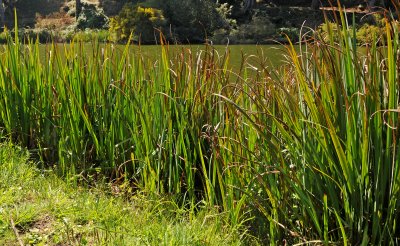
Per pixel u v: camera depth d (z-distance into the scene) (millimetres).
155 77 4438
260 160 3438
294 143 3189
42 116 5102
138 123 4566
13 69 5246
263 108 3500
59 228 3248
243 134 3549
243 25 33844
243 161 3523
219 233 3395
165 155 4145
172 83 4328
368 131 2930
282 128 3160
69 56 5082
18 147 4828
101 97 4848
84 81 4871
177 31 33219
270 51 19656
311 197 3146
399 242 3035
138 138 4305
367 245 3018
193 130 4051
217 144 3742
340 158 2916
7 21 43344
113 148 4559
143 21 31672
